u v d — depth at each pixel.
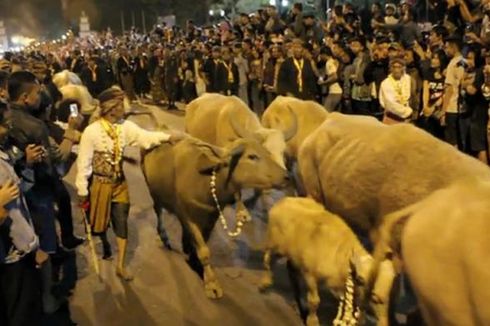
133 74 22.91
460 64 8.84
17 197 4.33
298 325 5.27
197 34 23.94
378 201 4.60
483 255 2.70
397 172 4.46
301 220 5.07
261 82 14.75
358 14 15.14
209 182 5.78
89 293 6.13
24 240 4.45
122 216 6.27
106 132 6.09
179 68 19.69
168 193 6.16
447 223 2.93
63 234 7.16
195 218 5.93
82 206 6.20
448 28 10.73
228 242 7.18
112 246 7.31
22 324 4.54
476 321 2.76
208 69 16.69
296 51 11.41
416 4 14.74
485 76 8.25
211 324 5.38
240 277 6.25
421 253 2.98
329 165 5.22
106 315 5.68
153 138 6.21
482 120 8.52
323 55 11.84
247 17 19.94
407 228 3.13
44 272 5.70
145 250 7.12
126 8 56.12
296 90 11.41
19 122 5.46
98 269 6.56
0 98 5.12
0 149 4.44
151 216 8.30
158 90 21.41
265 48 14.95
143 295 6.01
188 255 6.80
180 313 5.61
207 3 44.62
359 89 10.63
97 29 57.97
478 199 2.95
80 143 6.15
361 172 4.76
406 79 8.31
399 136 4.61
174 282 6.25
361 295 4.41
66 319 5.64
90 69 19.67
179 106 20.58
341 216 5.12
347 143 5.14
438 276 2.89
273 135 6.19
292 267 5.32
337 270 4.70
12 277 4.47
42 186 5.71
